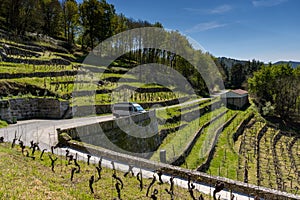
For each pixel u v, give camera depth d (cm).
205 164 2161
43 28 6344
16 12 5325
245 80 9000
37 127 1988
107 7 6538
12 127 1977
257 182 2091
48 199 659
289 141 4050
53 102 2484
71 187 812
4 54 3300
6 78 2611
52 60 4059
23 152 1121
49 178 848
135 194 849
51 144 1515
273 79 6172
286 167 2692
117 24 6644
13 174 783
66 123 2183
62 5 6606
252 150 3048
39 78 2983
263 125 4678
